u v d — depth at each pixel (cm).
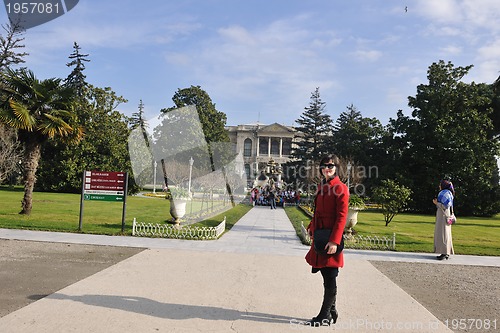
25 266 714
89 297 538
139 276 670
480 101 3738
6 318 448
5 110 1312
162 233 1145
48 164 3703
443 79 3859
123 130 4153
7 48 4194
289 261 868
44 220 1373
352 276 757
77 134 1498
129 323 445
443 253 997
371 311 536
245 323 463
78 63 5144
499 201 3600
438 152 3703
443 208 1004
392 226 1922
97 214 1738
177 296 559
